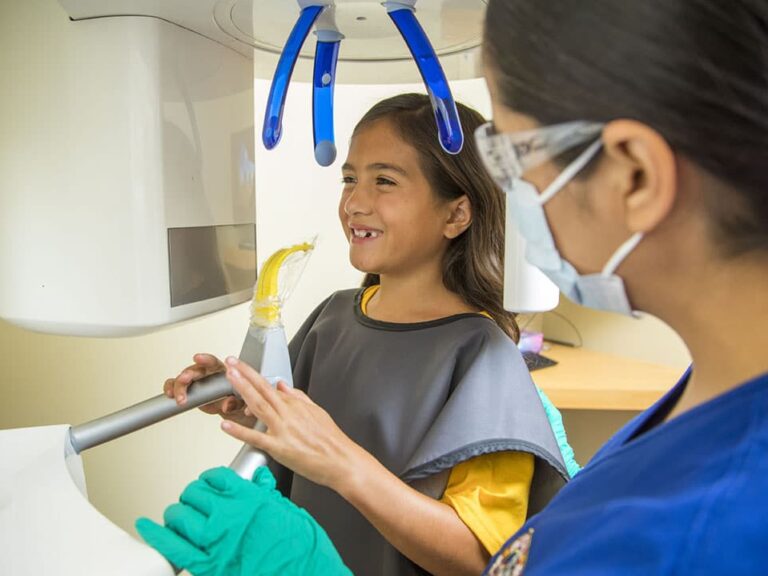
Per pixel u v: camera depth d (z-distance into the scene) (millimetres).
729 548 311
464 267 887
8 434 600
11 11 603
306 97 1384
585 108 354
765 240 341
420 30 593
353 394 830
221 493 521
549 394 1342
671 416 454
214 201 688
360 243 841
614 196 367
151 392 1285
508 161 404
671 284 379
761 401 347
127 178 593
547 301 804
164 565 456
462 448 686
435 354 800
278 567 506
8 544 465
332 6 601
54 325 636
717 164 329
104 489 1316
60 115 599
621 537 350
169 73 604
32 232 624
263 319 661
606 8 339
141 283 604
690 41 323
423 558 672
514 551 446
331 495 829
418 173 822
